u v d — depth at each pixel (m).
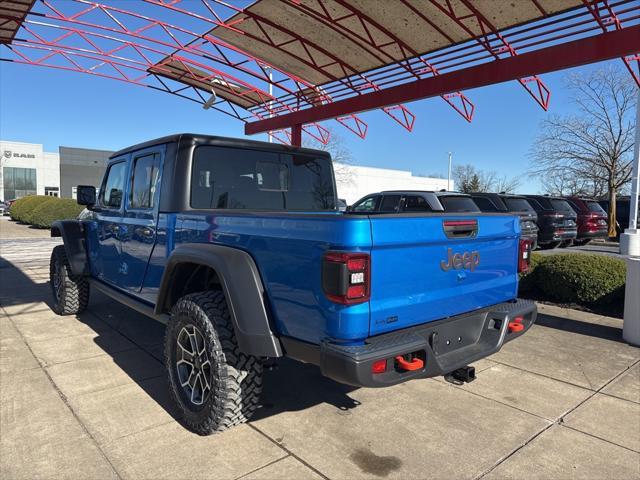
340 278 2.39
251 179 4.30
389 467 2.81
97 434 3.14
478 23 8.38
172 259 3.44
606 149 22.47
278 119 12.75
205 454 2.91
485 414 3.55
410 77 10.99
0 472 2.69
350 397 3.83
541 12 7.52
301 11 9.04
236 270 2.93
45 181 68.06
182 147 3.86
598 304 6.93
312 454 2.94
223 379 2.98
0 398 3.67
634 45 6.38
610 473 2.80
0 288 8.23
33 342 5.09
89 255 5.71
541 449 3.05
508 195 13.81
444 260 2.97
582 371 4.47
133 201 4.52
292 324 2.73
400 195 10.67
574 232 16.66
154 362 4.50
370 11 8.67
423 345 2.66
